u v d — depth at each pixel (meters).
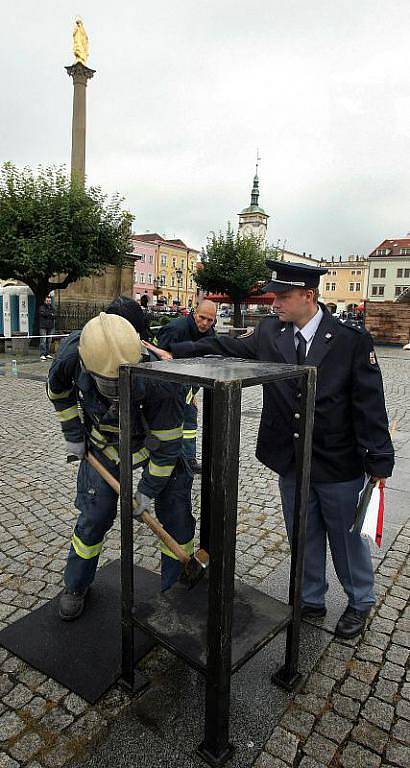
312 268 2.04
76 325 17.23
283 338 2.20
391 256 66.56
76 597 2.42
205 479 2.27
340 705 1.96
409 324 21.56
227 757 1.70
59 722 1.85
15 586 2.72
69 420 2.23
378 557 3.13
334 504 2.20
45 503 3.80
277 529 3.47
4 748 1.75
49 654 2.19
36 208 13.57
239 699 1.97
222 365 1.77
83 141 19.50
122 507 1.83
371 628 2.43
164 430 1.94
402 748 1.78
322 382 2.10
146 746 1.75
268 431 2.31
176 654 1.70
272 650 2.26
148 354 2.11
